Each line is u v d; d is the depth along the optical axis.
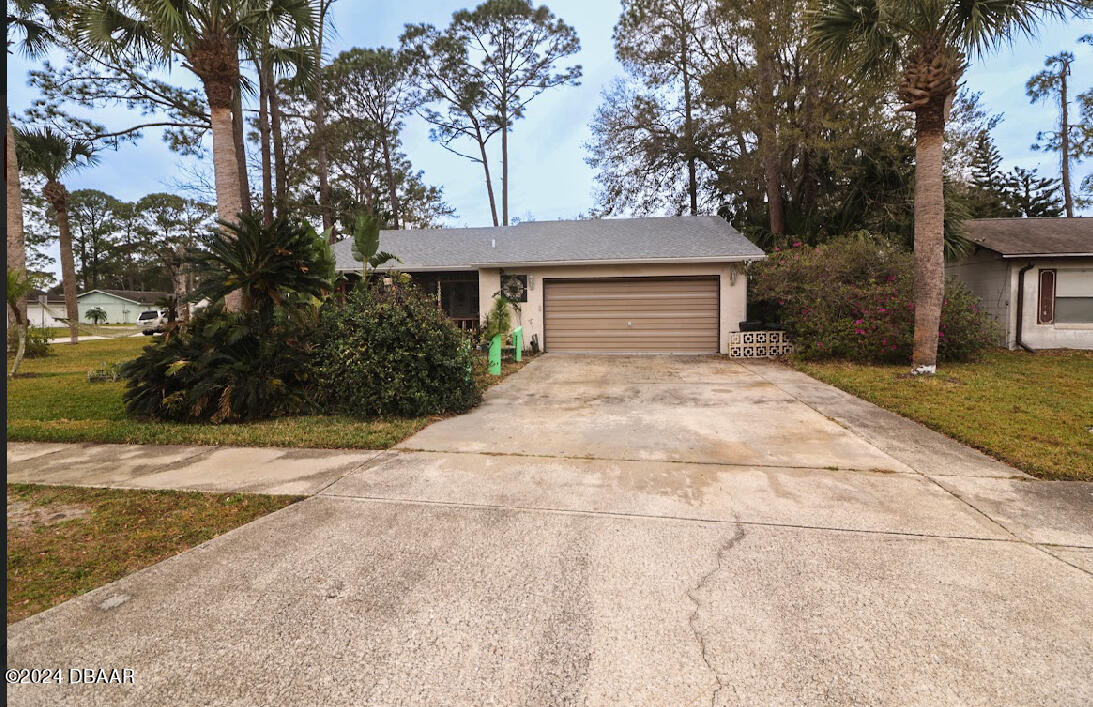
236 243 7.16
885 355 10.45
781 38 14.19
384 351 6.73
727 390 8.42
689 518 3.68
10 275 11.34
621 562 3.09
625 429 6.11
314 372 7.12
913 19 8.14
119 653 2.36
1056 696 2.04
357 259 10.76
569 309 14.01
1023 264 12.59
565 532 3.49
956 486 4.20
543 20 26.00
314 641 2.43
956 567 2.99
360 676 2.21
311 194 24.34
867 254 11.09
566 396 8.20
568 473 4.63
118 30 8.98
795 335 12.05
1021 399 7.04
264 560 3.17
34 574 3.05
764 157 15.82
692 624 2.51
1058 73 24.88
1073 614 2.55
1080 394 7.35
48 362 14.04
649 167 21.52
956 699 2.04
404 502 4.02
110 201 54.69
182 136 18.94
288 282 7.35
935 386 7.96
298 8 8.90
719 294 13.30
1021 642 2.36
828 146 13.65
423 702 2.06
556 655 2.31
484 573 2.99
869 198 14.69
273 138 21.48
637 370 10.79
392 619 2.58
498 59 26.98
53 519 3.80
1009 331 12.75
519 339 12.52
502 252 14.76
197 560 3.18
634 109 20.73
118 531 3.60
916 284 8.87
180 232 46.34
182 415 6.70
